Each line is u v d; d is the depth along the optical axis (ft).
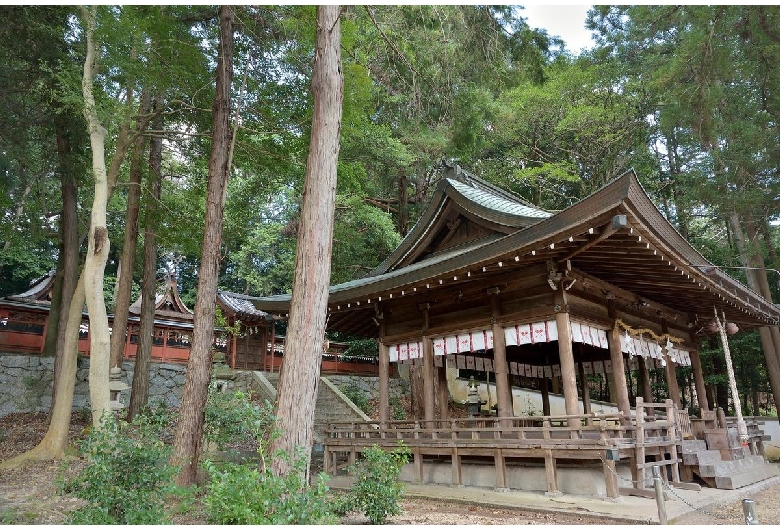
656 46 64.95
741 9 42.96
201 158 43.91
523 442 25.98
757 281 53.78
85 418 45.32
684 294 35.42
